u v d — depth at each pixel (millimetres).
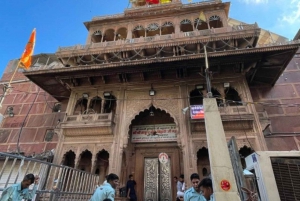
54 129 11570
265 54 9352
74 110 11219
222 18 13188
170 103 10508
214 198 3166
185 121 9844
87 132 10188
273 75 11031
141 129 11711
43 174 5074
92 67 10359
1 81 16203
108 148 9789
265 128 9367
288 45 8875
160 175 10914
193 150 9148
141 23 14289
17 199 3674
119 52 11938
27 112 14039
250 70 10281
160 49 11633
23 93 15078
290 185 5305
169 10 13953
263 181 5395
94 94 11461
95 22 14844
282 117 10609
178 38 11344
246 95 9820
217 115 4090
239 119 9055
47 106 14023
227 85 10164
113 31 14664
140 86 11219
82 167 11211
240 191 4266
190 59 9617
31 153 11953
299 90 11297
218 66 10188
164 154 9922
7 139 12992
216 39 10891
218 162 3479
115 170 9156
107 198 3336
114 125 10258
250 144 8867
